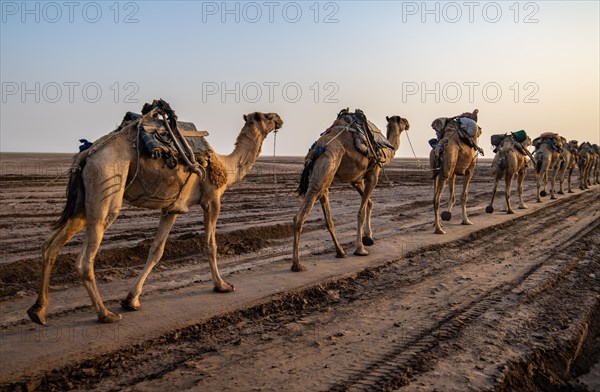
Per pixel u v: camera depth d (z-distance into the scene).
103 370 5.59
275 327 7.18
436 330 7.20
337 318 7.65
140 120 6.87
